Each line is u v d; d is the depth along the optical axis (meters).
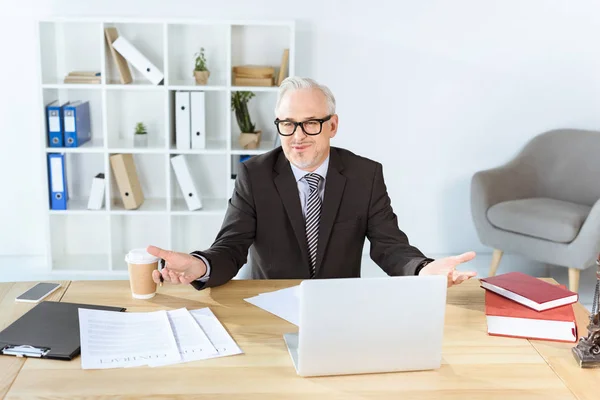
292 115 2.21
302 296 1.56
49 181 4.20
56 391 1.50
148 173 4.54
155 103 4.42
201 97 4.17
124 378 1.56
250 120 4.36
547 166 4.44
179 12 4.29
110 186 4.27
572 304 2.04
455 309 1.99
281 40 4.40
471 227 4.74
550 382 1.60
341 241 2.38
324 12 4.37
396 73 4.49
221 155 4.53
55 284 2.10
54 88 4.22
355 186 2.40
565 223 3.88
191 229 4.62
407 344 1.62
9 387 1.51
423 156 4.62
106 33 4.07
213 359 1.66
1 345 1.68
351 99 4.50
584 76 4.59
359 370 1.62
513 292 1.99
